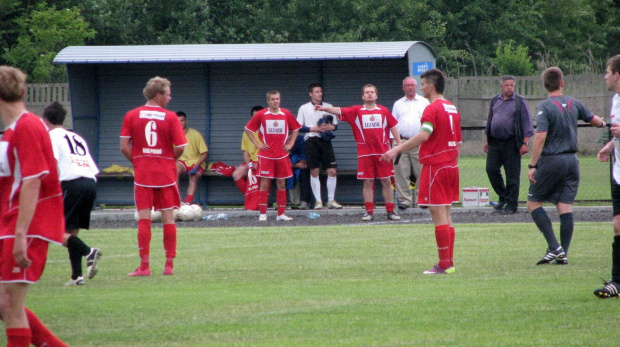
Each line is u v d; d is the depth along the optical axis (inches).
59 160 1315.2
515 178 2297.0
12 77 759.7
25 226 749.3
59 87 4050.2
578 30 6688.0
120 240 1888.5
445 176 1321.4
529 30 6417.3
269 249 1678.2
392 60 2573.8
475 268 1384.1
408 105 2340.1
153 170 1369.3
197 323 957.8
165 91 1392.7
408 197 2423.7
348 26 5767.7
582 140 4343.0
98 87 2689.5
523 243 1705.2
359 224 2159.2
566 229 1438.2
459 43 6328.7
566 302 1056.8
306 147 2452.0
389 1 5807.1
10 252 760.3
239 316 995.3
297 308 1041.5
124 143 1376.7
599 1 6948.8
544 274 1309.1
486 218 2220.7
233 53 2455.7
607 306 1031.0
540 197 1441.9
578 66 6048.2
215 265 1466.5
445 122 1317.7
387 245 1713.8
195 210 2362.2
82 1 5260.8
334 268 1411.2
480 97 4667.8
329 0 5757.9
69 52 2517.2
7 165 764.6
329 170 2469.2
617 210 1090.7
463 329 914.1
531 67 5359.3
